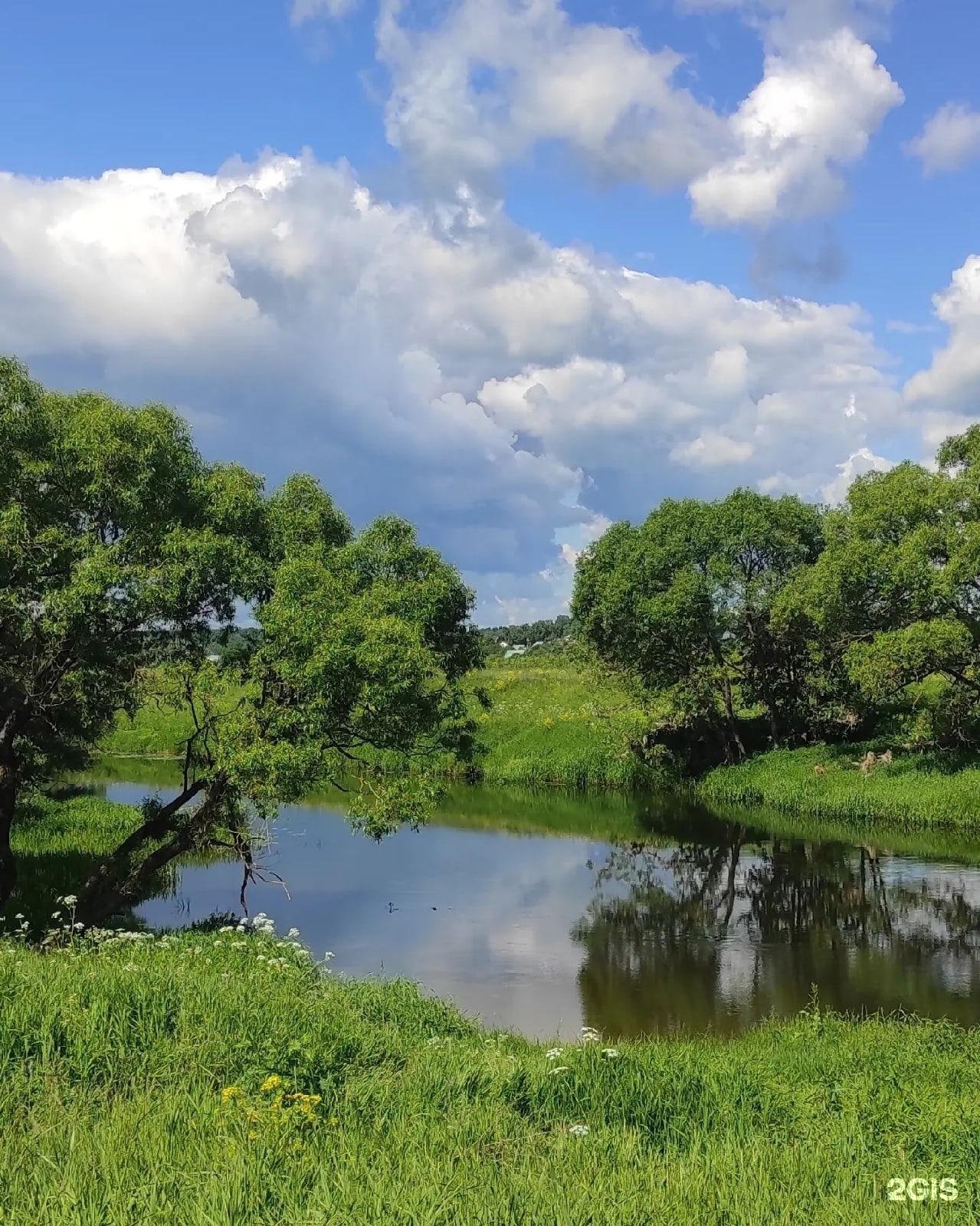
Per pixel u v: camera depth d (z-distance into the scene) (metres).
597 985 16.80
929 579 30.52
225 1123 6.10
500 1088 7.82
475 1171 5.74
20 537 14.50
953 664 31.95
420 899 23.09
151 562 15.37
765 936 19.86
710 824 32.31
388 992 13.38
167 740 52.81
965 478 31.05
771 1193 5.78
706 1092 8.63
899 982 16.81
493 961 18.19
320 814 36.19
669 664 42.53
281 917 21.20
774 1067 10.45
